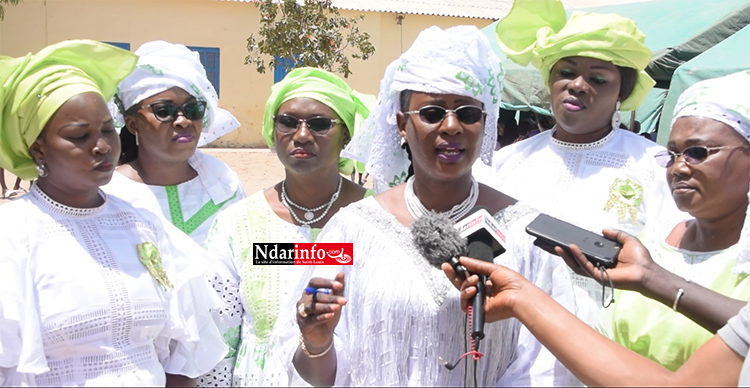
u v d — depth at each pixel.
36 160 2.43
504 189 3.75
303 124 3.19
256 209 3.28
